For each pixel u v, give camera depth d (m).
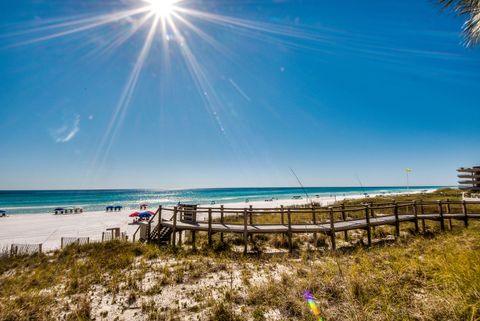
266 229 10.55
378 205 15.27
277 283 5.63
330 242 11.56
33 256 11.84
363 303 4.27
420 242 9.92
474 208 20.31
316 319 3.98
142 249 10.43
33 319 4.80
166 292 5.77
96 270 7.74
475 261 4.96
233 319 4.29
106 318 4.66
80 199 92.75
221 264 7.80
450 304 3.73
